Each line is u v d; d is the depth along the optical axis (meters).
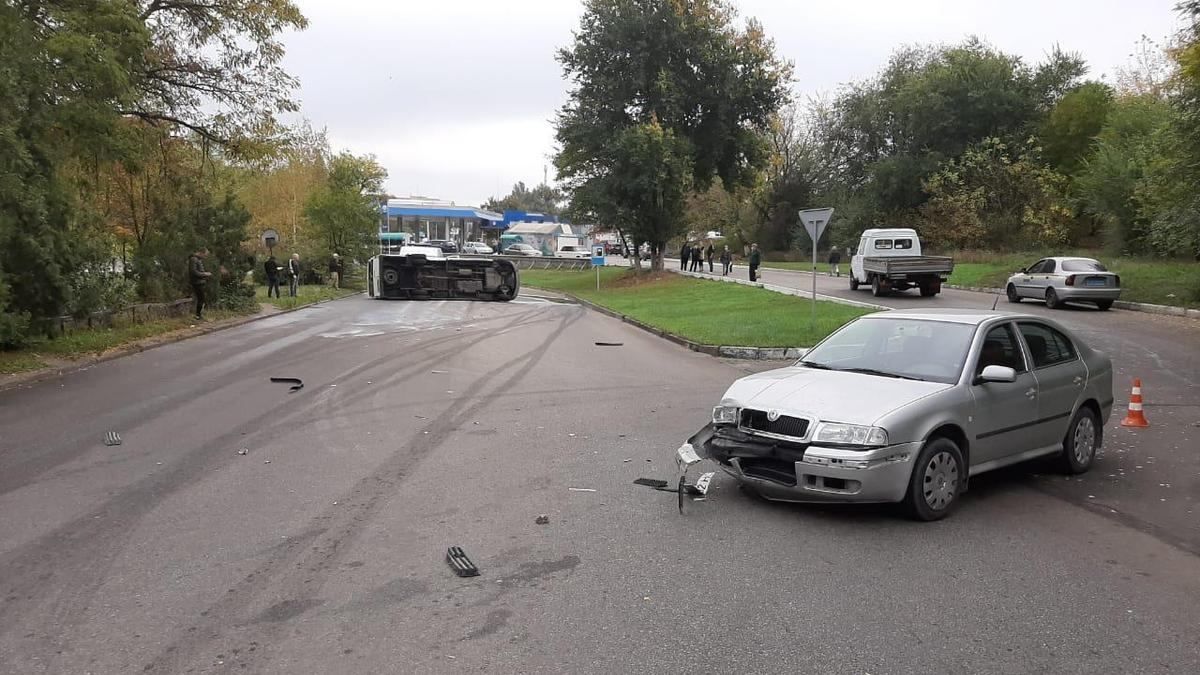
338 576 5.05
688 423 9.90
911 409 6.13
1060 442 7.46
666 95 42.38
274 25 21.44
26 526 5.95
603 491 6.95
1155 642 4.24
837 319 20.78
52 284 15.43
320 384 12.62
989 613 4.58
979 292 30.47
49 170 15.45
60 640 4.18
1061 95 52.88
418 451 8.36
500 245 92.12
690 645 4.15
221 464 7.78
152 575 5.05
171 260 22.69
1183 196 21.98
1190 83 20.66
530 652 4.07
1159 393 11.87
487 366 14.90
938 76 53.31
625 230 46.03
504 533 5.87
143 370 13.99
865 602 4.71
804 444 6.09
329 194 45.91
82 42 15.06
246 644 4.15
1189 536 5.92
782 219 68.19
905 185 53.50
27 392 11.73
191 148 23.16
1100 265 23.98
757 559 5.38
